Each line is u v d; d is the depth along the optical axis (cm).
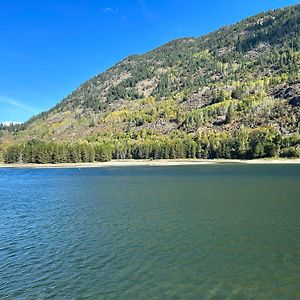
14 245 4097
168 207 6278
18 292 2841
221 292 2744
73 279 3070
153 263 3406
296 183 9588
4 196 8294
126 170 17900
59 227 4944
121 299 2677
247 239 4141
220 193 7950
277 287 2812
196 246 3912
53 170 19362
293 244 3909
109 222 5184
